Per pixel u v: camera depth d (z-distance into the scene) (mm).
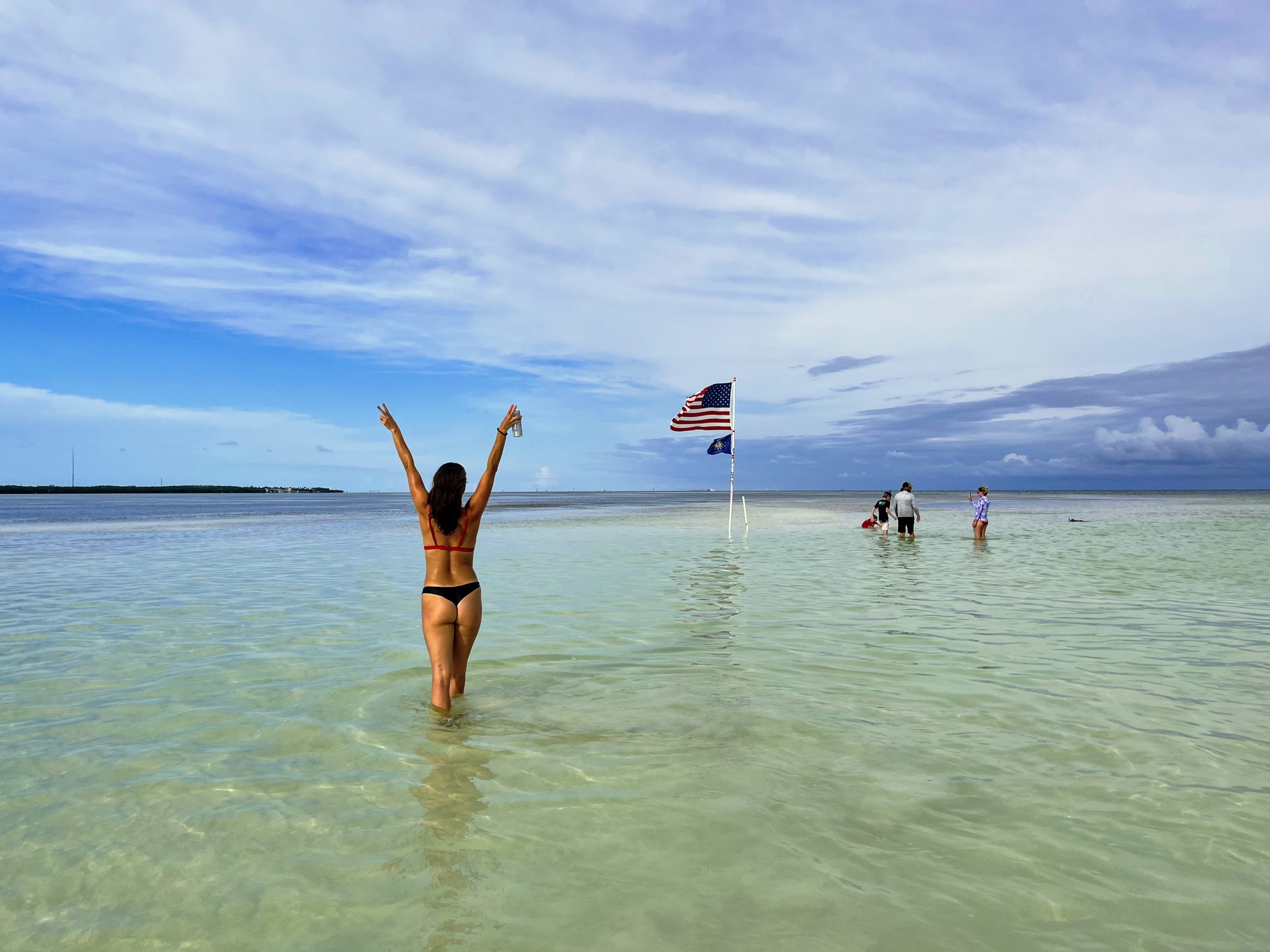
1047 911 2865
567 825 3631
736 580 12859
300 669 6723
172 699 5785
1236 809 3760
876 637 8070
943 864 3230
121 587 12203
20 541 22828
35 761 4480
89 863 3271
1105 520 33969
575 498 130000
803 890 3029
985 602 10398
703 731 5020
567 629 8492
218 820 3693
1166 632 8266
